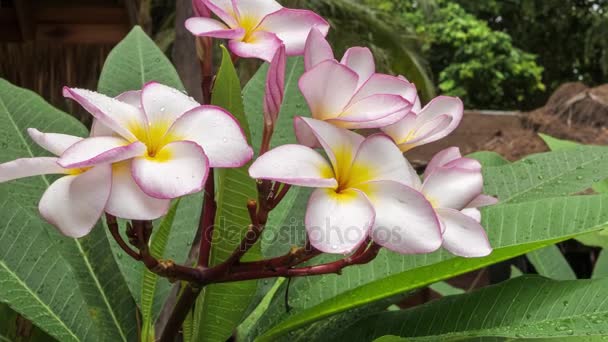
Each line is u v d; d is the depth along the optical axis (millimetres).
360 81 467
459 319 518
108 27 1189
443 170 448
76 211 399
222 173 450
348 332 545
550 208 534
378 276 552
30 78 998
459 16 5559
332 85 437
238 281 467
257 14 477
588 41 5723
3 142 601
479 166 458
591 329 476
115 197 402
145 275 499
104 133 425
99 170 403
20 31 1203
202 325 514
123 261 588
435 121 454
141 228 428
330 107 441
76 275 565
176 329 494
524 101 5688
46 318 509
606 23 5680
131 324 564
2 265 517
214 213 473
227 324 510
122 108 427
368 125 436
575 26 6164
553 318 493
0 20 1193
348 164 429
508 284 519
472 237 436
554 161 620
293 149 420
